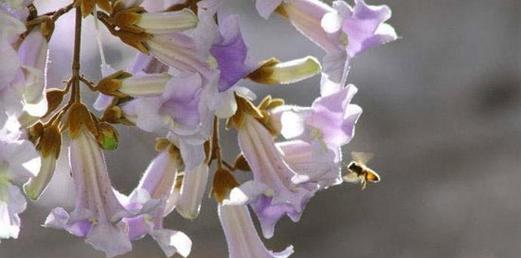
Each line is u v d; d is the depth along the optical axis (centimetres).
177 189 75
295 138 71
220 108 68
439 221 212
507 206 214
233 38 69
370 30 71
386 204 213
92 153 72
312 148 71
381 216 212
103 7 72
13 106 67
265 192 72
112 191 72
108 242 71
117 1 71
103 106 74
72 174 72
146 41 71
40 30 71
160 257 191
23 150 67
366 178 89
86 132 72
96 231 71
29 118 69
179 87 69
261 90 218
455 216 213
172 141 73
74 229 71
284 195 72
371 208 212
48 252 192
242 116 73
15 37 70
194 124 69
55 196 189
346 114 71
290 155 73
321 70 72
